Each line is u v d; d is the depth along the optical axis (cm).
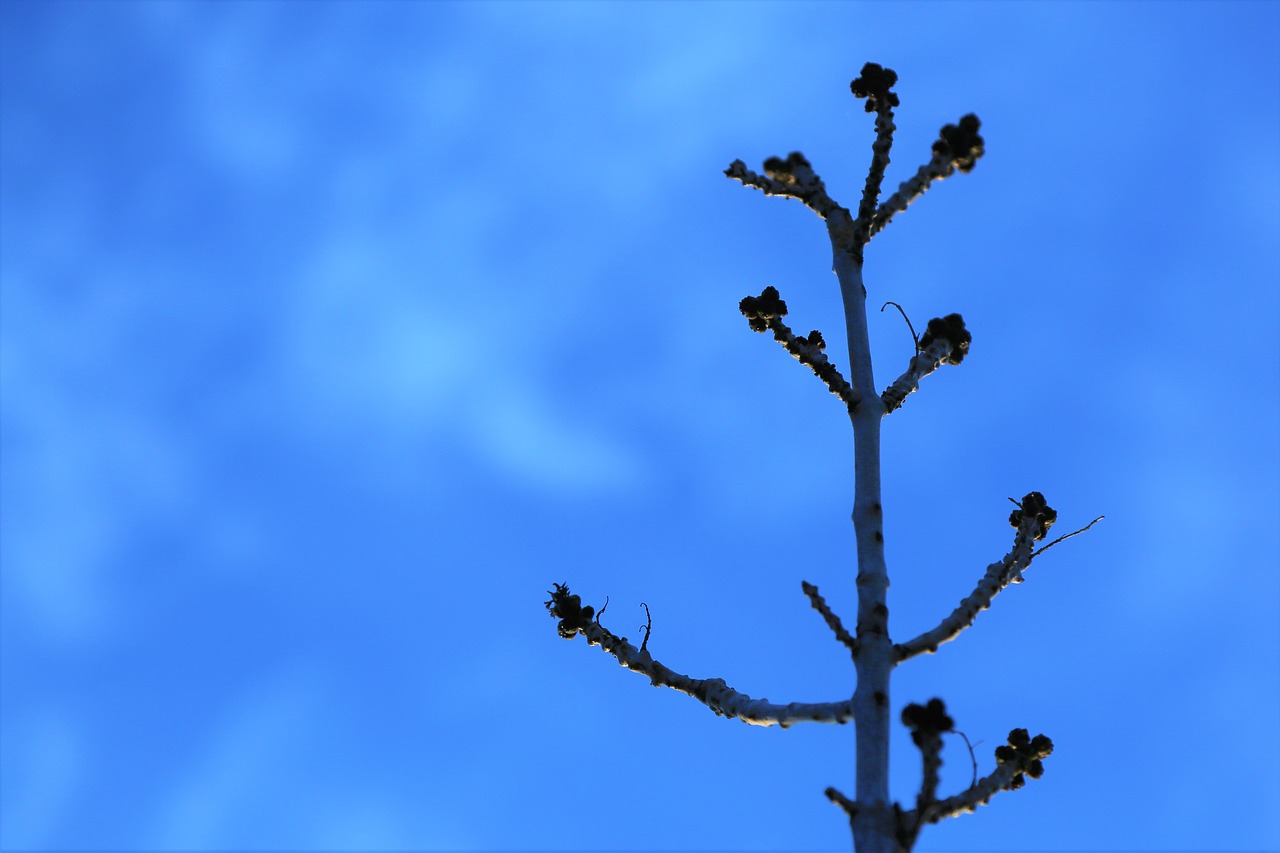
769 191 914
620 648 895
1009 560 827
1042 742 820
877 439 827
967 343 895
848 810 674
